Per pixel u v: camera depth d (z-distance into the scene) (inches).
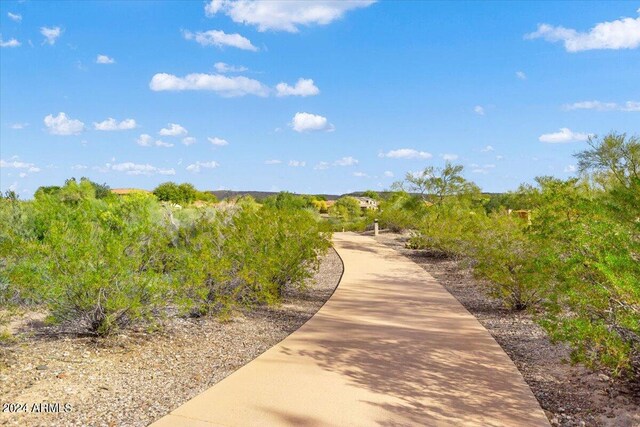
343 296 445.1
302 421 178.9
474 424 179.2
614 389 213.6
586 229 233.8
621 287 191.8
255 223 422.9
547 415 190.7
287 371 233.0
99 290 263.1
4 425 170.6
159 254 311.3
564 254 260.4
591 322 210.4
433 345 281.0
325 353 263.3
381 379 223.9
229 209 477.4
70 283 256.8
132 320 287.6
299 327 327.6
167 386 214.2
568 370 240.8
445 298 436.5
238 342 288.2
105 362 241.1
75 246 269.1
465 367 242.5
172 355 258.5
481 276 423.2
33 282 261.1
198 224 400.8
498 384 219.6
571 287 225.8
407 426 176.7
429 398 202.7
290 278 453.4
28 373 220.4
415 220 966.4
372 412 187.6
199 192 1446.9
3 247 276.4
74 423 174.7
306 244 466.0
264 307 391.9
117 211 387.9
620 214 242.5
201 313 348.8
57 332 284.4
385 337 298.0
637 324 190.5
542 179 478.0
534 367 247.3
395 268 631.8
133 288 277.0
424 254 778.2
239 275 354.6
